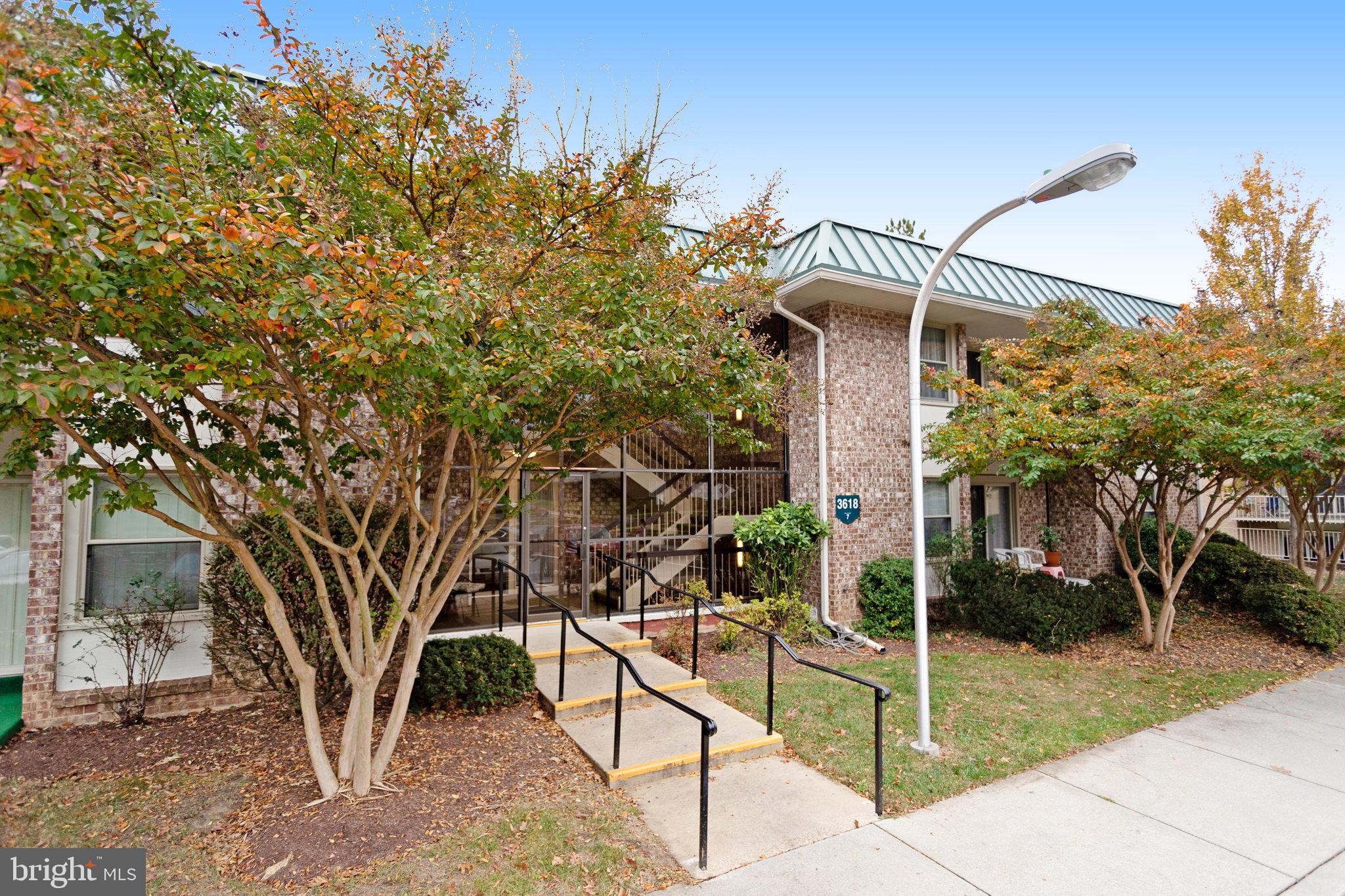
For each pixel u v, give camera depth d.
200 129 3.90
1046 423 7.53
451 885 3.43
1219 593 11.16
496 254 3.92
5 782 4.61
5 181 2.07
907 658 8.26
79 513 5.89
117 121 3.29
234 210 2.81
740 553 10.11
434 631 7.91
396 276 3.06
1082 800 4.60
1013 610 8.98
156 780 4.66
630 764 4.84
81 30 3.31
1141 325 9.95
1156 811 4.44
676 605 9.91
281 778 4.64
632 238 4.63
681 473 10.18
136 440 4.00
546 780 4.71
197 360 2.92
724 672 7.40
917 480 5.50
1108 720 6.11
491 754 5.11
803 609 9.12
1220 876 3.70
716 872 3.68
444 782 4.58
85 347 3.10
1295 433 6.69
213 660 6.00
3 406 3.21
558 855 3.73
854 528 10.07
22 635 6.60
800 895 3.48
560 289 4.30
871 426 10.38
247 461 4.29
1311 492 11.01
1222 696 6.91
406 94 3.96
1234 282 13.70
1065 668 7.79
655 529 10.09
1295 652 8.68
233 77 4.10
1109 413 7.19
